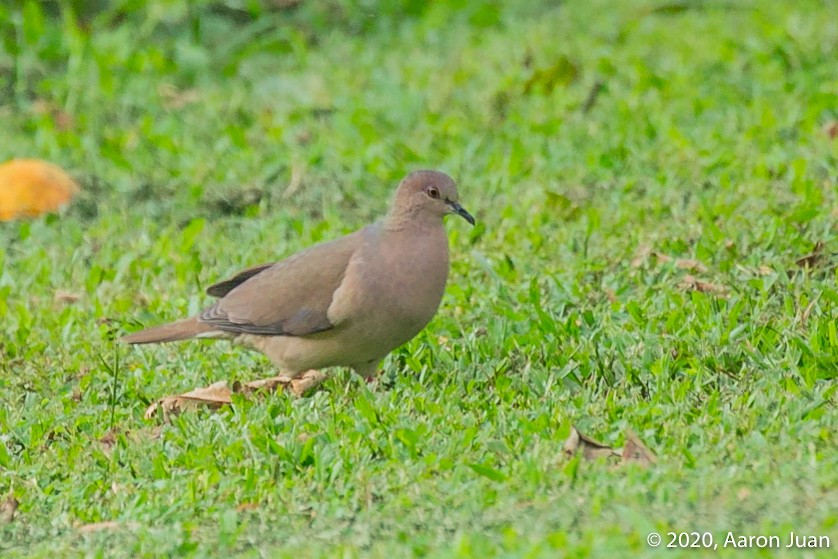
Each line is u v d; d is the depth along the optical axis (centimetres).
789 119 1578
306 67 2005
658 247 1291
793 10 2005
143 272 1379
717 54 1836
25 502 936
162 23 2119
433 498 853
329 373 1123
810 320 1098
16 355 1220
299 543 823
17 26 2022
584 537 762
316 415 1009
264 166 1645
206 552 823
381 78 1884
